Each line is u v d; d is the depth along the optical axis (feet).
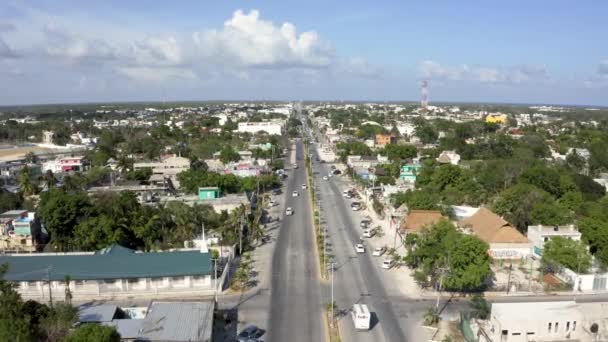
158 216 307.58
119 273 233.96
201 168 524.93
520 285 246.06
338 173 589.73
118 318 199.62
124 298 228.84
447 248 235.40
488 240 284.61
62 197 302.86
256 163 583.99
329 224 363.97
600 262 269.44
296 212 399.24
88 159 606.96
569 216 328.29
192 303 198.39
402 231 322.14
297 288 242.58
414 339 192.03
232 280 249.75
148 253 253.65
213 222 330.34
